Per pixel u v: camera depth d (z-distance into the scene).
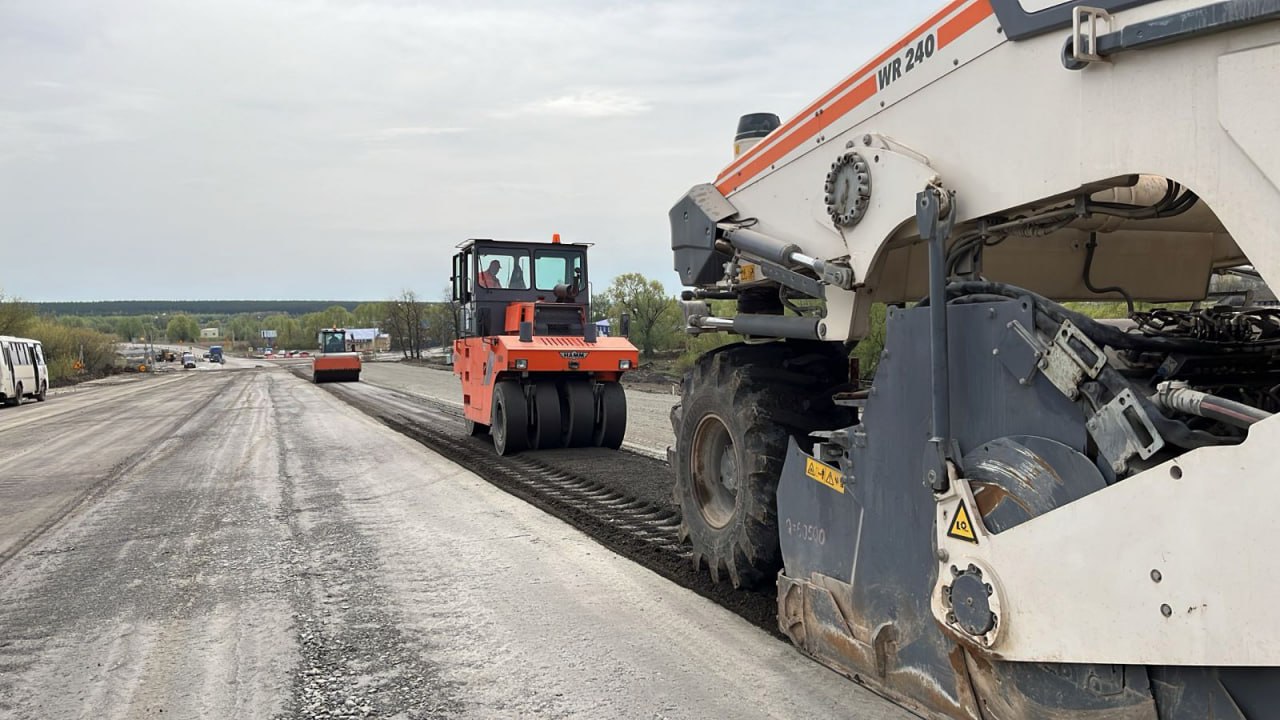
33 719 3.42
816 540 3.56
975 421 2.77
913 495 2.98
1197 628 2.03
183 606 4.85
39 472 10.52
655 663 3.79
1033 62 2.66
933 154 3.12
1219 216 2.12
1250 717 1.99
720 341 23.70
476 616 4.52
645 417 14.66
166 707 3.51
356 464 10.31
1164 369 2.50
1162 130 2.25
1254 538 1.91
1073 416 2.46
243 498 8.20
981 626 2.60
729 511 4.78
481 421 11.84
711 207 4.71
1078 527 2.31
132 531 6.88
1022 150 2.72
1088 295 3.85
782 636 4.01
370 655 4.02
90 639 4.34
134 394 31.98
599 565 5.43
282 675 3.81
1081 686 2.35
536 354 10.40
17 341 28.34
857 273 3.51
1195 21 2.10
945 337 2.84
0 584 5.44
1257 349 2.73
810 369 4.45
